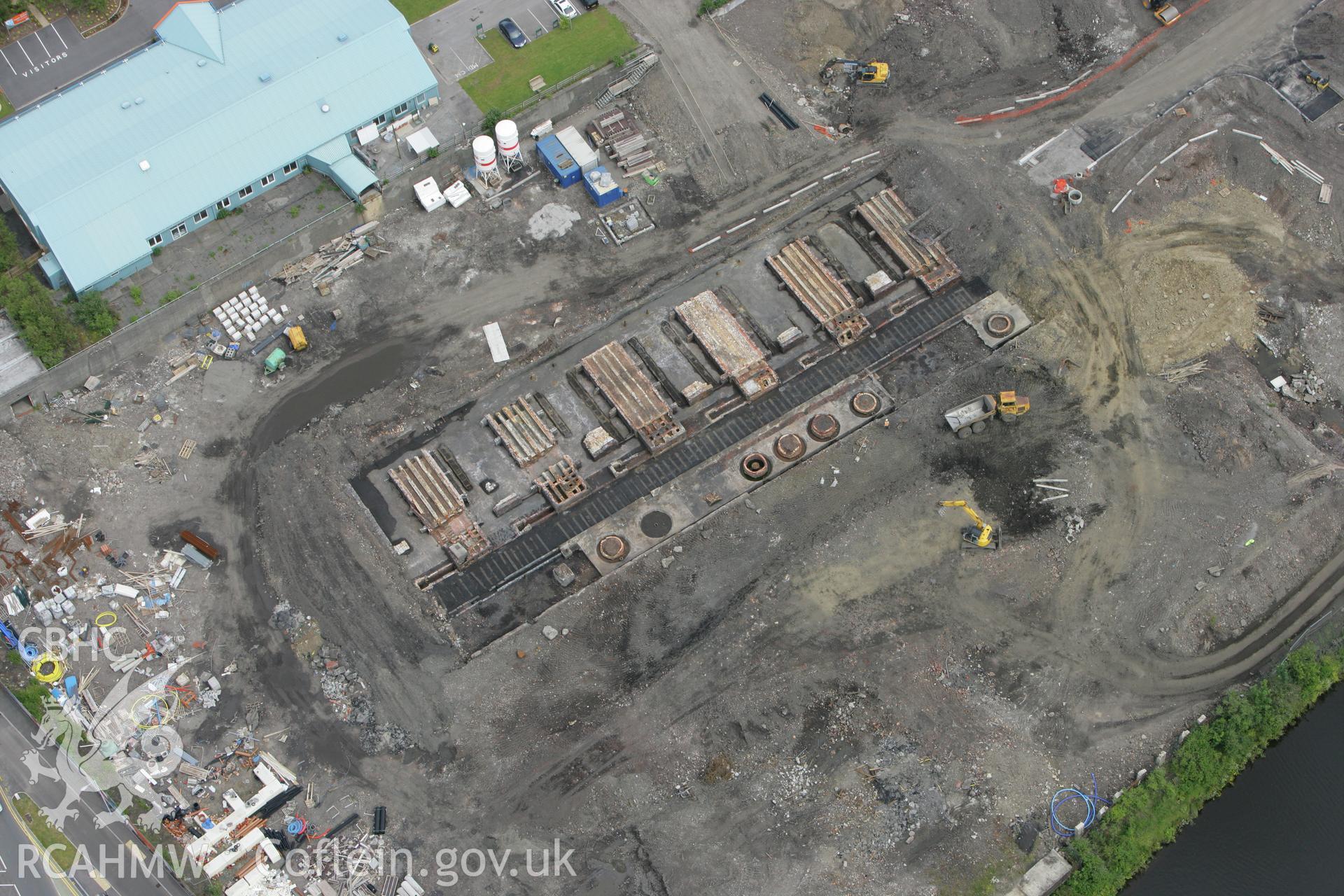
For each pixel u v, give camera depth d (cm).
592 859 6078
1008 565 6831
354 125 7881
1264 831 6328
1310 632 6725
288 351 7525
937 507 7012
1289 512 7019
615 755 6319
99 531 6838
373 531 6950
